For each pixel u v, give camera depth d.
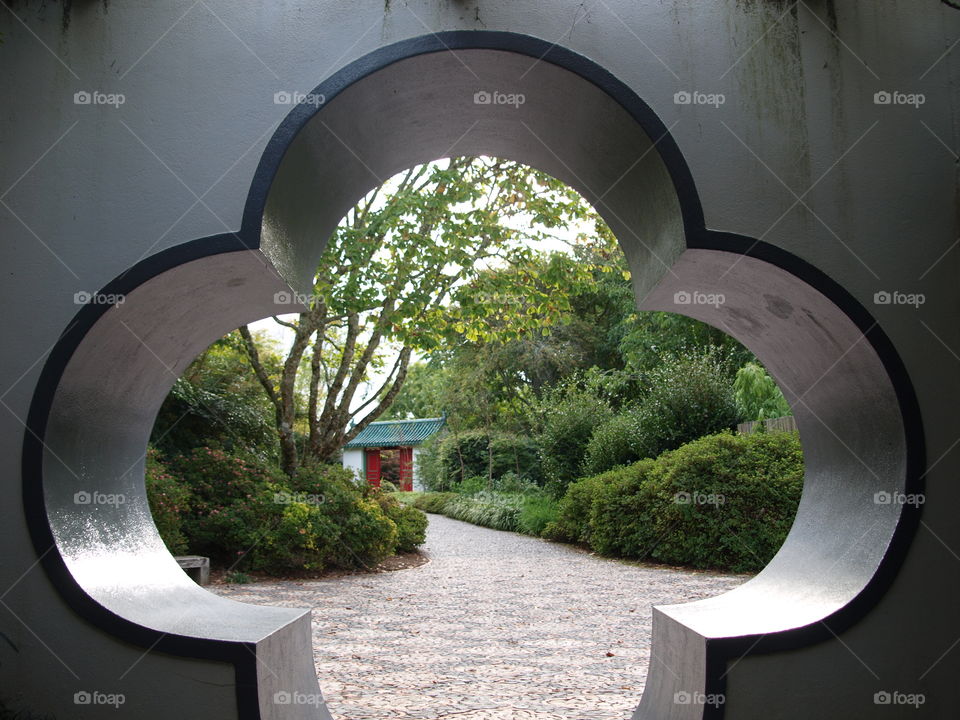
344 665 5.37
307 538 10.05
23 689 3.04
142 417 4.06
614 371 18.17
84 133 3.32
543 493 17.97
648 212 3.80
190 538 10.16
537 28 3.32
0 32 3.36
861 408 3.54
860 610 3.10
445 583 9.65
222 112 3.29
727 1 3.40
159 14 3.37
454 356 22.20
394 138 3.97
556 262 11.30
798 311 3.52
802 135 3.35
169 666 3.03
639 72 3.32
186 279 3.35
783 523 9.83
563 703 4.45
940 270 3.31
